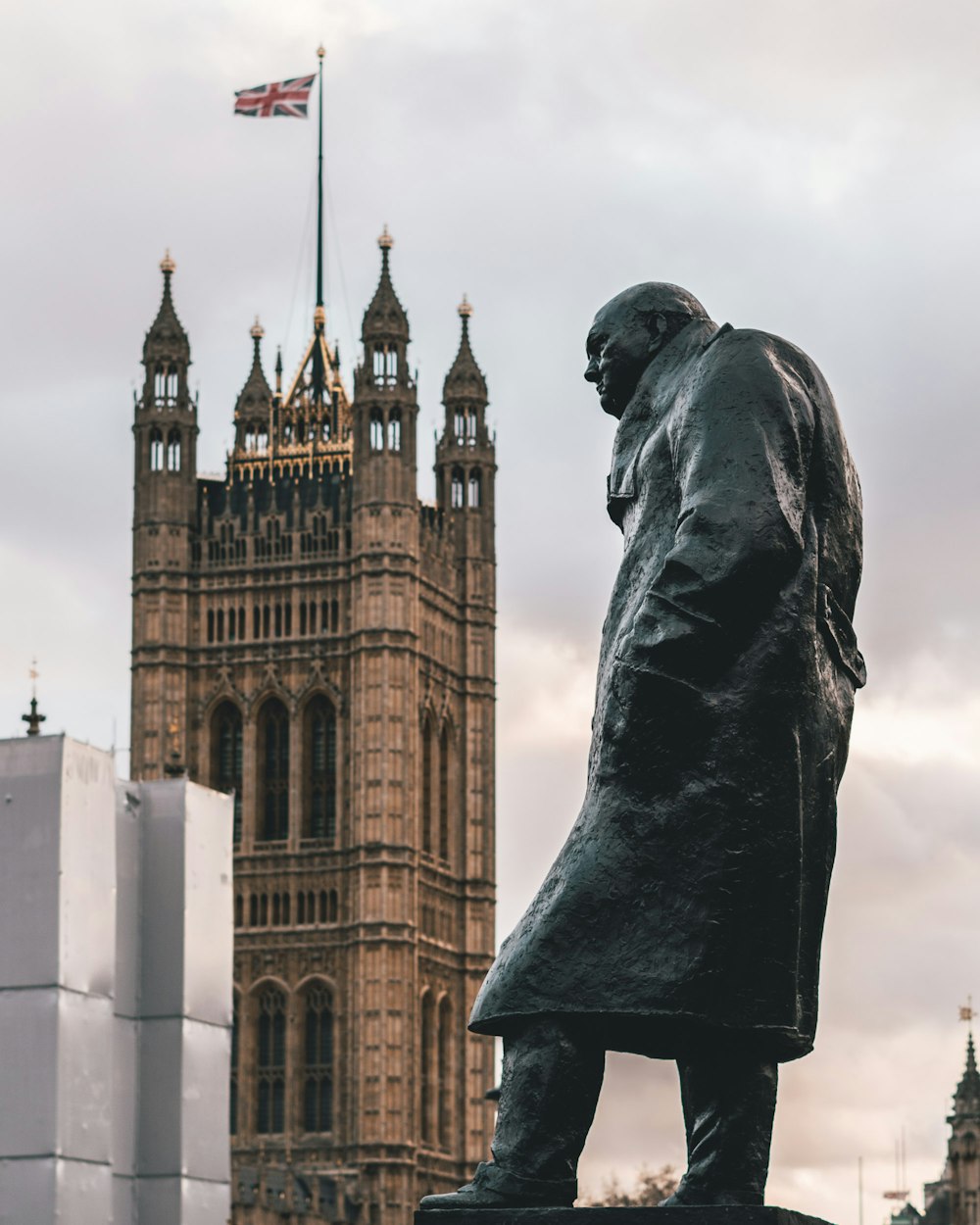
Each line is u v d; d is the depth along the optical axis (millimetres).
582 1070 7703
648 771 7676
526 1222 7516
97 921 62375
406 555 169250
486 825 176375
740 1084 7879
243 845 167625
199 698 170625
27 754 61625
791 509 7637
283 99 158500
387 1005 164000
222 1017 68000
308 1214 151625
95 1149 60969
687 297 8445
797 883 7691
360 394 170750
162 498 172000
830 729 7930
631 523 8242
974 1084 109562
